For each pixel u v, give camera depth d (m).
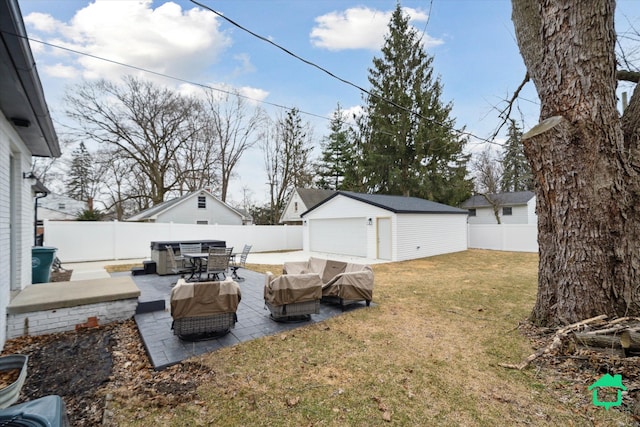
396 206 12.88
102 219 20.91
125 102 18.31
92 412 2.31
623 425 2.15
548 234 3.95
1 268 3.38
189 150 22.12
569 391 2.60
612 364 2.80
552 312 3.90
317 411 2.35
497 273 8.95
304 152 26.98
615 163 3.38
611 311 3.36
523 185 24.88
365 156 20.72
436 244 14.02
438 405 2.43
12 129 4.23
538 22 4.03
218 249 7.50
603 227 3.41
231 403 2.45
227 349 3.46
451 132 18.47
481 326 4.29
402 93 18.92
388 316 4.78
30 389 2.61
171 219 19.94
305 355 3.35
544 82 3.73
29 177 5.36
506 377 2.87
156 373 2.93
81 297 4.18
